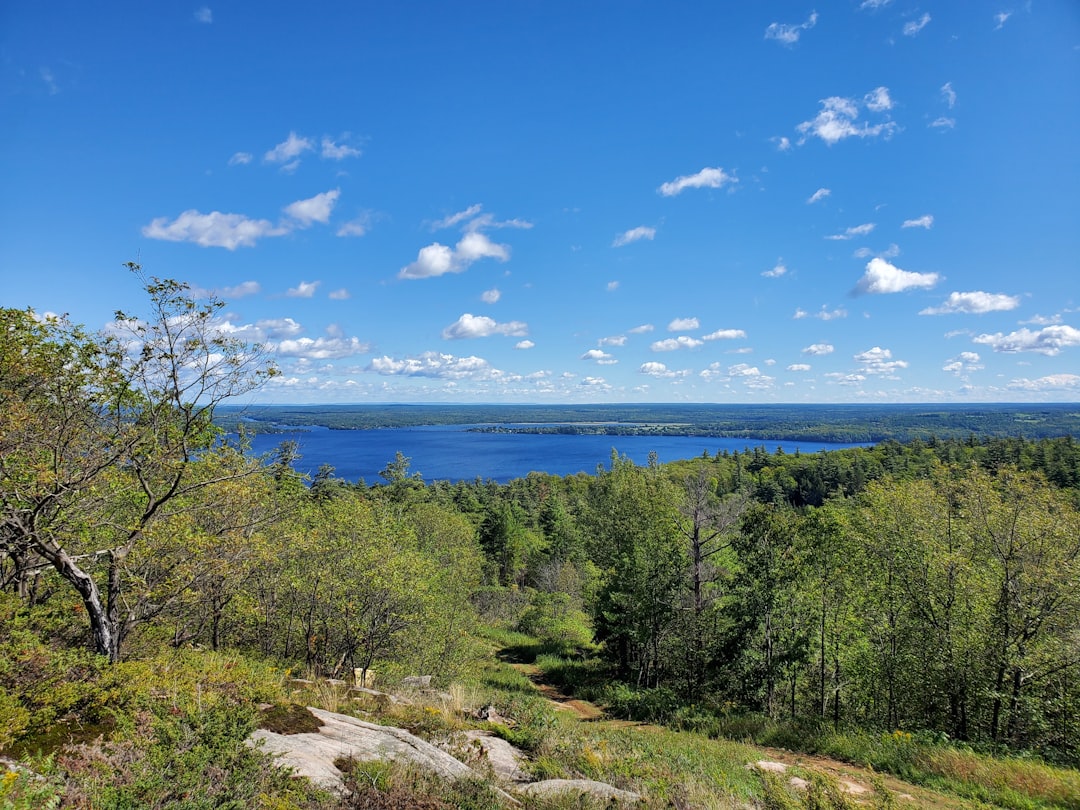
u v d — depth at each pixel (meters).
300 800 4.17
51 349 8.50
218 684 6.82
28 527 7.84
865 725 16.27
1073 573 14.09
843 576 17.72
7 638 6.39
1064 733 14.08
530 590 51.41
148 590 9.69
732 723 15.74
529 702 11.08
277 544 13.01
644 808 5.87
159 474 9.88
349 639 15.61
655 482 29.84
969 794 9.91
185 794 3.64
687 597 23.55
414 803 4.71
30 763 3.88
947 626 15.80
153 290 8.84
